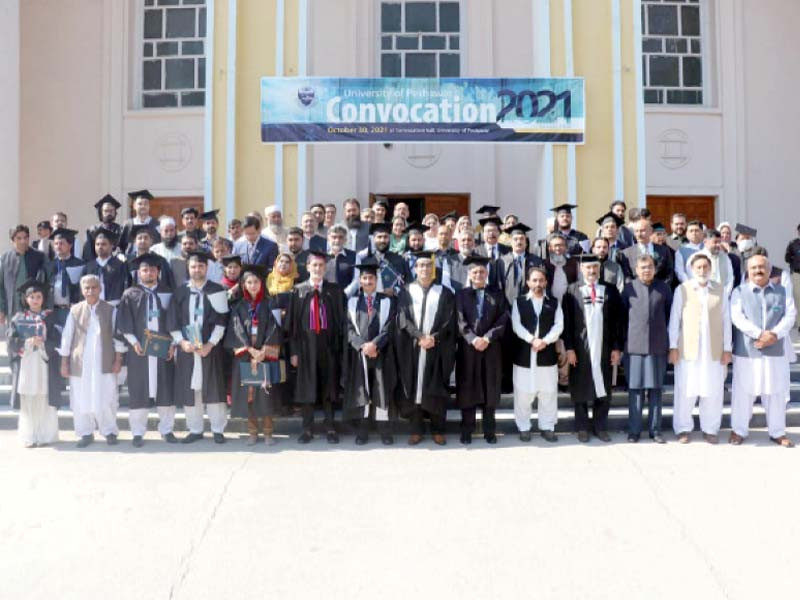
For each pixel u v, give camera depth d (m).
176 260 7.39
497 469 5.57
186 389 6.33
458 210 12.55
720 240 7.73
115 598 3.58
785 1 12.66
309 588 3.67
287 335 6.45
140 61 12.77
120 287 7.29
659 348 6.39
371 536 4.27
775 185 12.66
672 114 12.56
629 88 9.62
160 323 6.36
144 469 5.60
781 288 6.38
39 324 6.38
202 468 5.61
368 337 6.35
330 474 5.44
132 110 12.62
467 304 6.45
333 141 9.31
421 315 6.31
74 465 5.71
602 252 6.99
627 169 9.58
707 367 6.36
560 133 9.37
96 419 6.47
